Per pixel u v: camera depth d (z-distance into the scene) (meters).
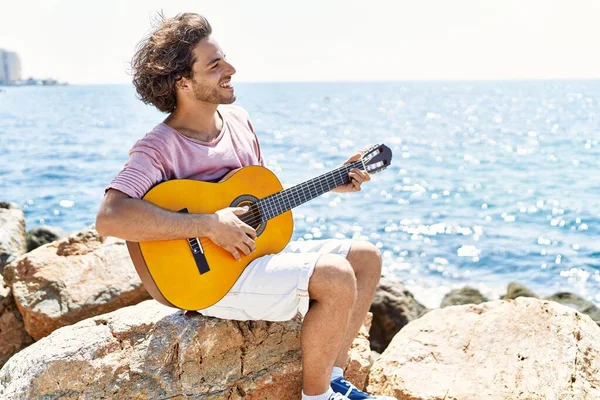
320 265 2.97
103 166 19.00
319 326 2.98
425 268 9.01
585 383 3.41
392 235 10.55
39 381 3.23
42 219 12.73
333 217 11.60
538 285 8.44
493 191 14.02
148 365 3.28
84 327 3.47
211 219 2.99
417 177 15.91
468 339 3.87
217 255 3.08
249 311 3.17
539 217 11.66
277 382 3.39
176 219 2.92
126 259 5.16
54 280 4.99
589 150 21.17
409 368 3.77
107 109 52.03
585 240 10.16
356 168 3.48
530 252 9.59
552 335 3.66
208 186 3.15
